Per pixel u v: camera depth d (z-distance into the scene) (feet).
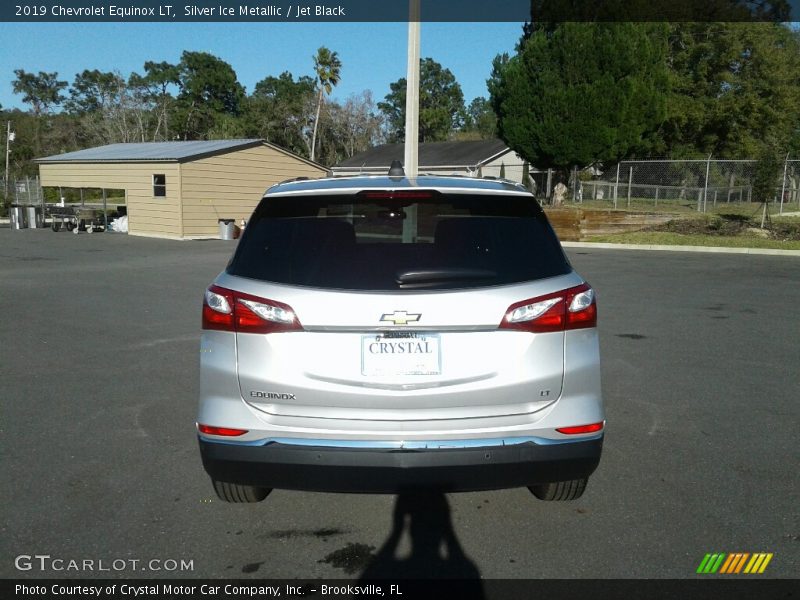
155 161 83.41
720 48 119.34
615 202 89.30
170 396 19.25
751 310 32.58
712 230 70.44
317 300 9.93
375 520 11.99
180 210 81.82
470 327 9.88
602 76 81.92
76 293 38.50
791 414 17.66
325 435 9.98
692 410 17.99
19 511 12.25
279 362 10.01
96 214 96.58
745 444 15.56
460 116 304.91
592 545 11.07
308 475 10.05
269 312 10.02
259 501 12.58
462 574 10.25
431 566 10.50
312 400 9.97
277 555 10.83
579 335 10.40
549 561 10.60
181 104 259.80
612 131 81.51
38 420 17.16
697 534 11.41
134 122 211.61
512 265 10.42
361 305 9.83
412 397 9.86
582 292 10.50
